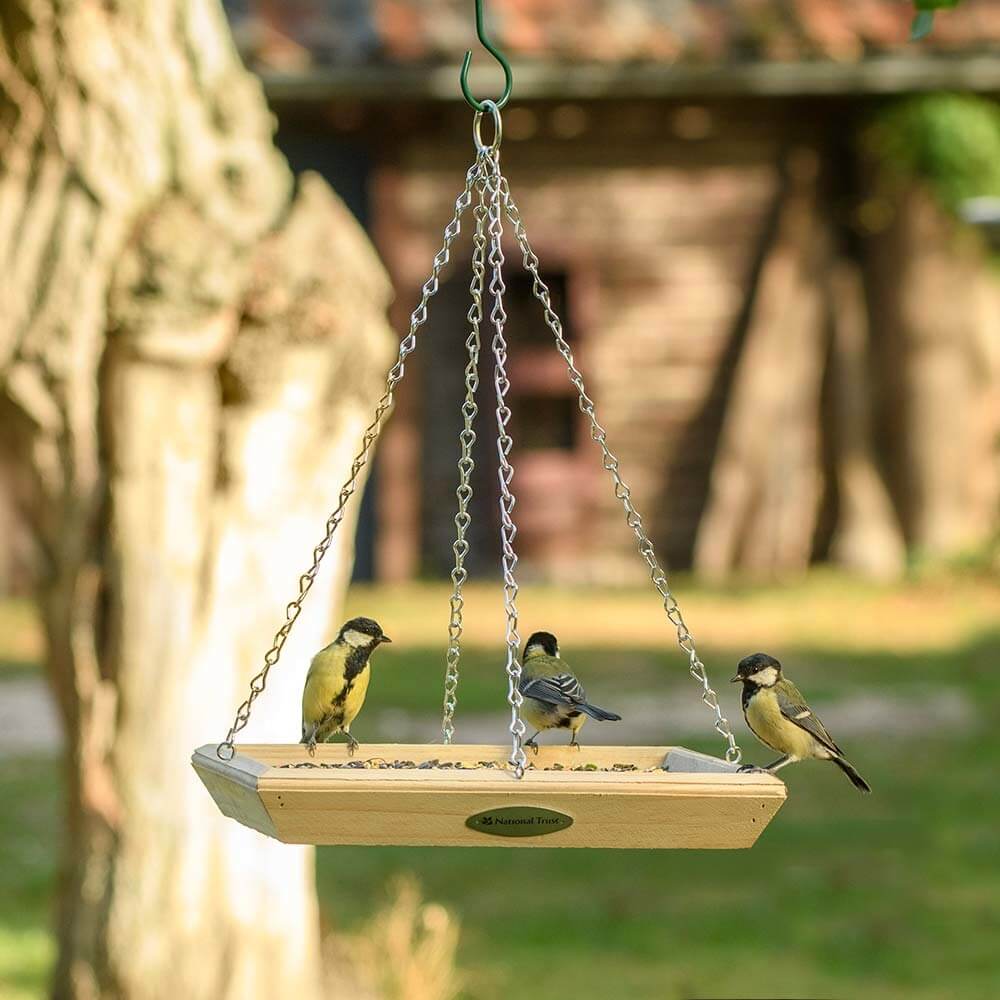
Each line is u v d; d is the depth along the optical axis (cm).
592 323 2917
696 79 2744
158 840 960
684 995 1105
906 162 2852
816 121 2906
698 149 2917
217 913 965
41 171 961
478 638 2406
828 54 2755
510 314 2917
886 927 1240
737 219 2925
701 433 2944
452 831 641
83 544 968
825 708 1970
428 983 1065
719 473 2909
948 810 1560
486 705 1959
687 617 2553
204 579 968
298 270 978
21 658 2398
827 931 1245
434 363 2883
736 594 2733
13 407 962
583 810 633
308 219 1001
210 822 966
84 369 960
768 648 2319
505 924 1265
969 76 2778
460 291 2878
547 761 745
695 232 2927
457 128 2848
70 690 973
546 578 2898
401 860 1464
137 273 957
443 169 2866
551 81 2722
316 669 728
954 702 1992
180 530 965
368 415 1017
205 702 965
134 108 966
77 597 967
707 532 2906
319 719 732
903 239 2881
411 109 2812
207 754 700
